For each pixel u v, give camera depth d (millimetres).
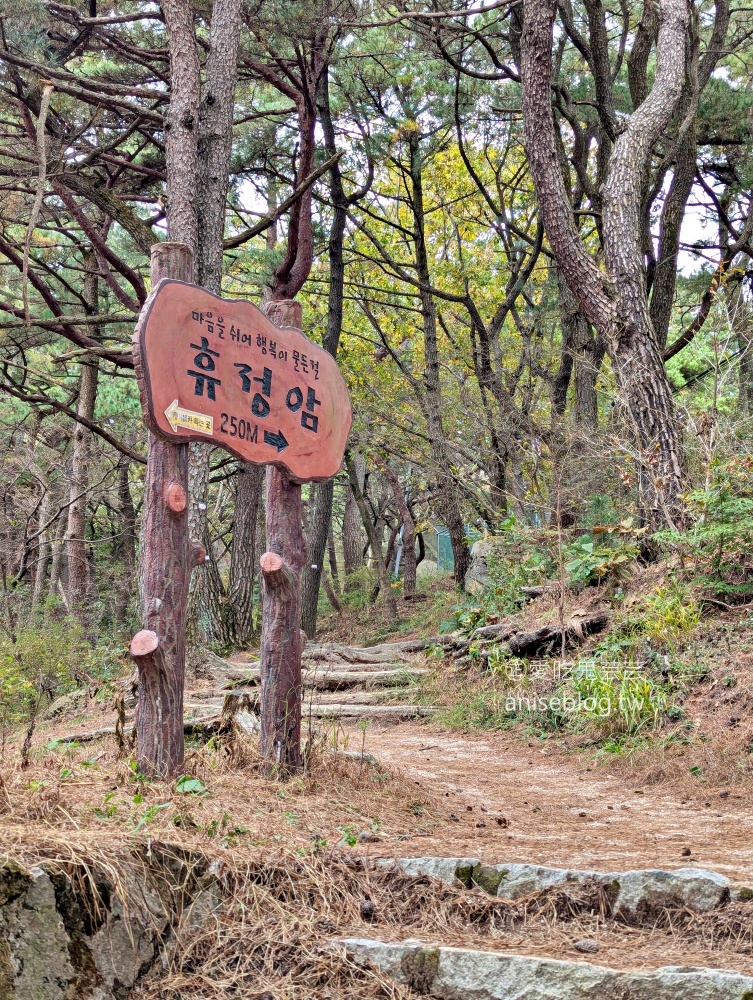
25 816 3340
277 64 13742
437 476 17031
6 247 12672
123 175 15008
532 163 10188
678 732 6938
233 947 3150
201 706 8258
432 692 10891
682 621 7961
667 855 4125
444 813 5078
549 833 4750
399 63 14969
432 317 17375
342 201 17453
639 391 9930
